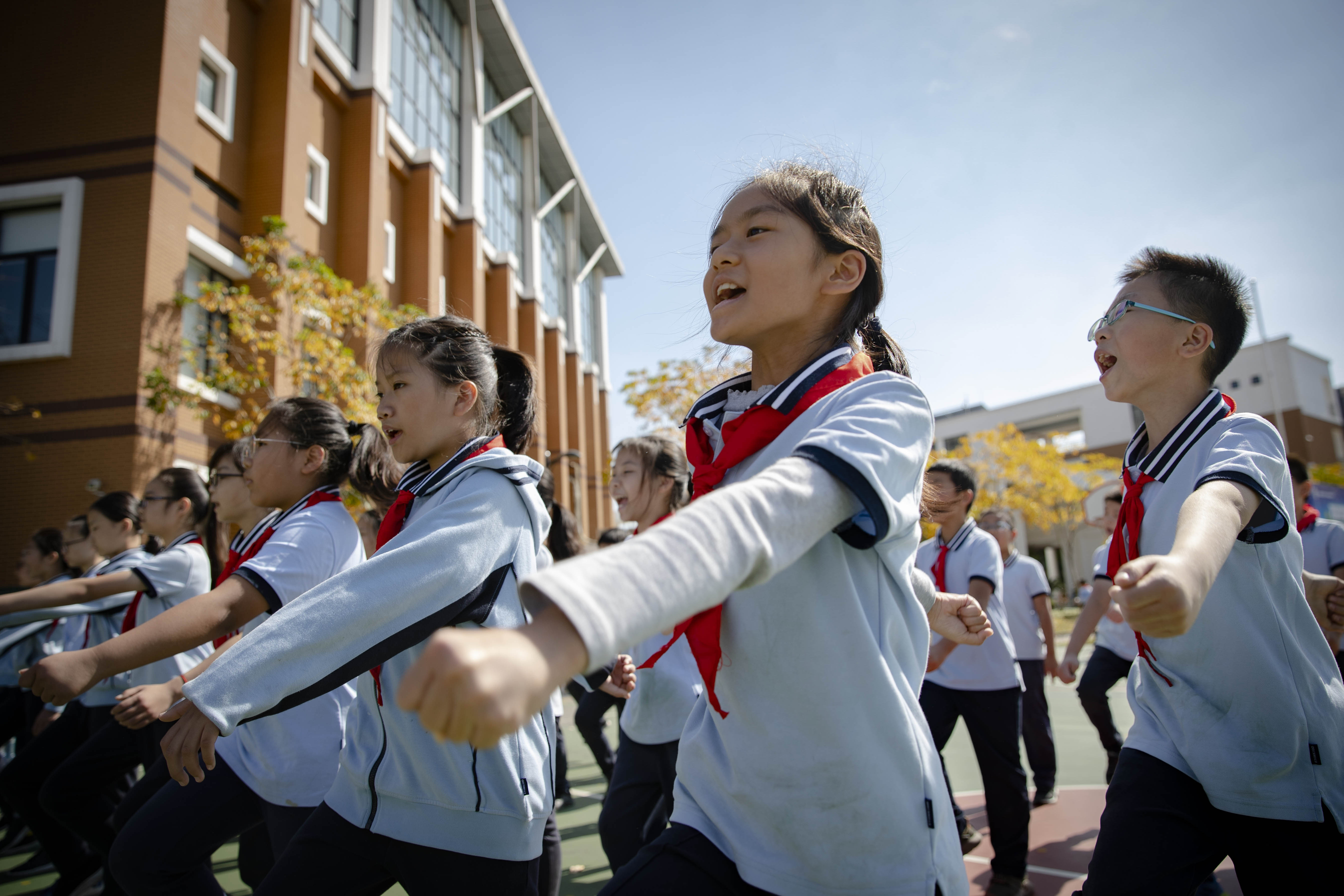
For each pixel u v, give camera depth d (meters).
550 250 30.42
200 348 11.97
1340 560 3.92
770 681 1.14
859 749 1.10
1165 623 0.82
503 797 1.74
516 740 1.80
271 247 12.36
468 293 20.95
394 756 1.73
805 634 1.12
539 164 29.16
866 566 1.15
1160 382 1.90
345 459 2.57
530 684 0.59
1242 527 1.38
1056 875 3.59
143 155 11.30
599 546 4.50
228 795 2.10
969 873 3.66
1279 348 41.62
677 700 2.82
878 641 1.14
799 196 1.29
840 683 1.11
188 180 11.98
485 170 24.48
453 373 2.01
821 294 1.30
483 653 0.58
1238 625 1.66
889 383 1.12
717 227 1.36
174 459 11.33
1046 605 5.16
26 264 11.38
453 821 1.71
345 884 1.74
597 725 4.57
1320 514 10.73
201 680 1.44
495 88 26.05
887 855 1.10
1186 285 1.88
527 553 1.87
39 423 10.88
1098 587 4.45
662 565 0.72
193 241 11.89
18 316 11.26
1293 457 4.16
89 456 10.74
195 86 12.28
